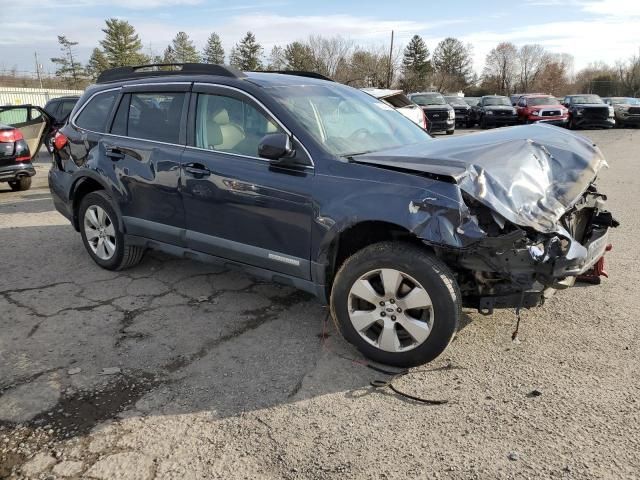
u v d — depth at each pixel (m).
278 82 4.23
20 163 9.23
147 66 4.92
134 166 4.62
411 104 12.66
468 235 2.97
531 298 3.18
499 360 3.46
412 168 3.21
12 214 7.93
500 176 3.21
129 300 4.57
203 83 4.29
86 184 5.30
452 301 3.15
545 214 3.18
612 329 3.85
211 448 2.70
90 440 2.76
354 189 3.35
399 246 3.28
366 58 61.94
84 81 71.06
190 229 4.33
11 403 3.08
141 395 3.16
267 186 3.71
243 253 3.99
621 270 5.04
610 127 25.05
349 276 3.44
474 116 28.69
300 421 2.90
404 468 2.53
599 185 9.73
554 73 89.06
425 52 81.38
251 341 3.83
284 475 2.50
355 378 3.32
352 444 2.71
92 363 3.53
